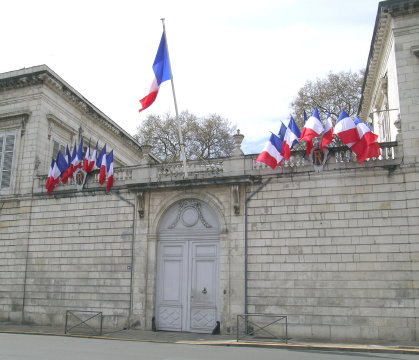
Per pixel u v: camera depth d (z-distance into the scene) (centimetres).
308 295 1583
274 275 1634
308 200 1645
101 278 1881
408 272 1492
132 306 1802
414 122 1597
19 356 1085
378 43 2039
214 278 1738
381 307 1500
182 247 1808
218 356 1145
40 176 2108
